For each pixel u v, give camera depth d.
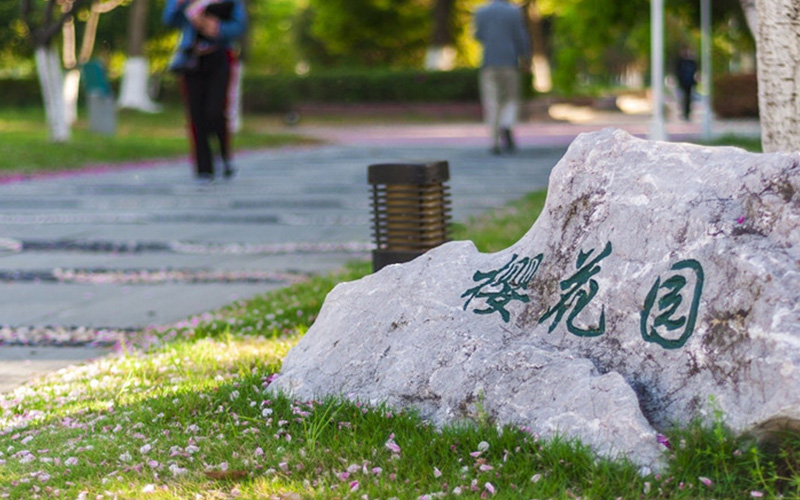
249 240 10.52
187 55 14.95
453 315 4.54
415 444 3.99
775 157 4.04
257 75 40.81
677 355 3.91
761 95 5.53
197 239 10.64
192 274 8.72
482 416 4.09
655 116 15.62
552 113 40.12
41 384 5.55
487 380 4.18
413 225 6.33
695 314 3.91
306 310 6.80
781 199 3.95
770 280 3.72
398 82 39.84
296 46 55.84
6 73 46.16
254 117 38.75
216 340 6.29
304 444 4.11
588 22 23.19
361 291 4.86
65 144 22.17
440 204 6.46
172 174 18.42
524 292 4.50
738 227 3.98
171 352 5.91
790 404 3.48
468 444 3.96
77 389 5.30
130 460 4.05
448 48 43.78
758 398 3.61
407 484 3.70
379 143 26.50
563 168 4.59
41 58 22.61
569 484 3.62
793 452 3.57
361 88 40.00
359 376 4.58
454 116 38.69
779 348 3.58
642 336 4.05
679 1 23.98
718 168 4.17
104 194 15.10
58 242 10.52
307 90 40.19
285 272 8.70
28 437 4.48
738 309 3.78
